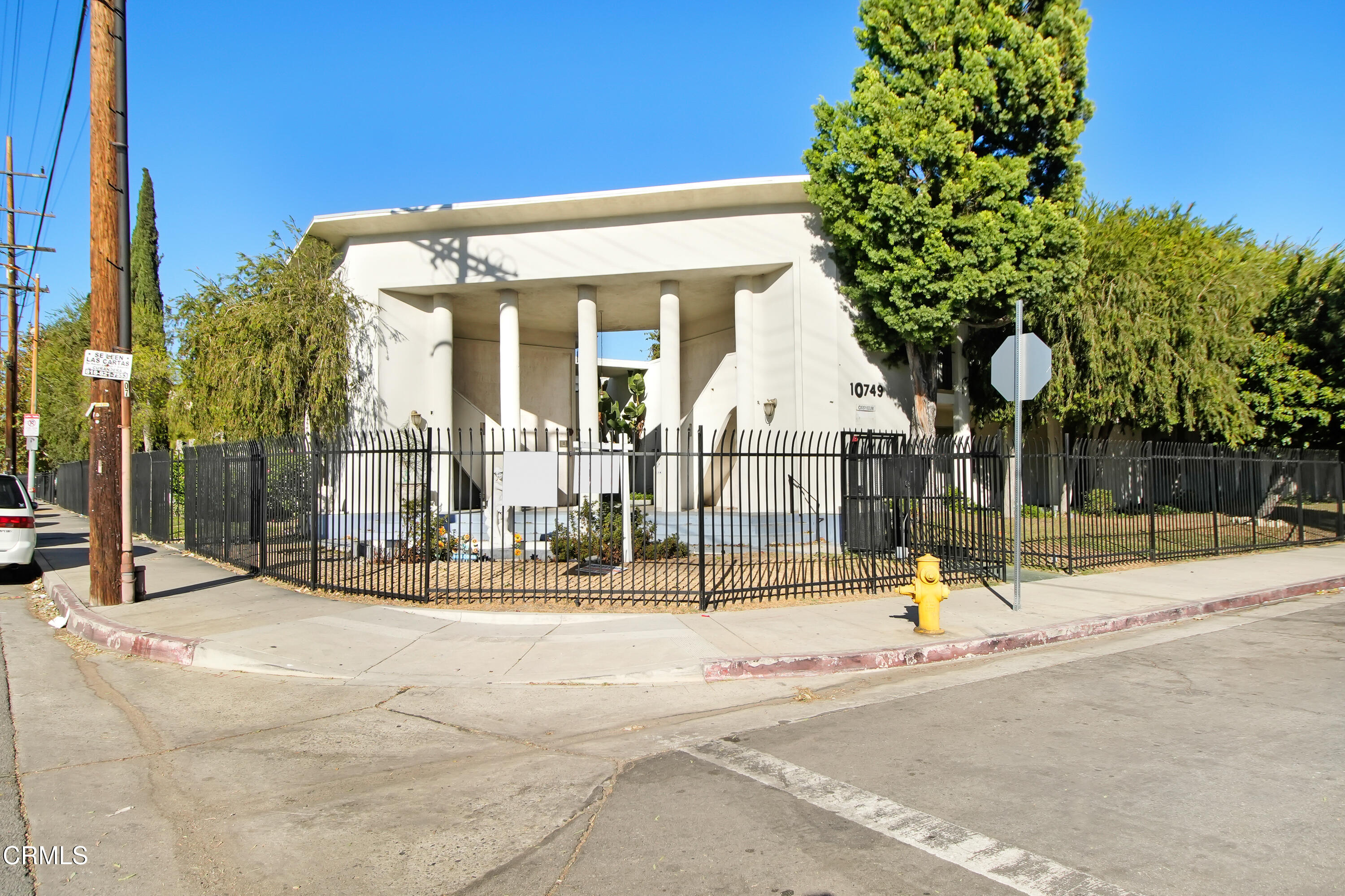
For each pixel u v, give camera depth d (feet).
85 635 29.94
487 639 27.94
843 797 14.55
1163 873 11.48
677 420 58.90
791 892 11.13
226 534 46.37
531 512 56.70
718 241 56.70
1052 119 52.24
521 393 77.36
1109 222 64.18
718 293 63.16
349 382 58.13
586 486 39.83
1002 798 14.34
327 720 20.10
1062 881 11.29
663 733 18.80
